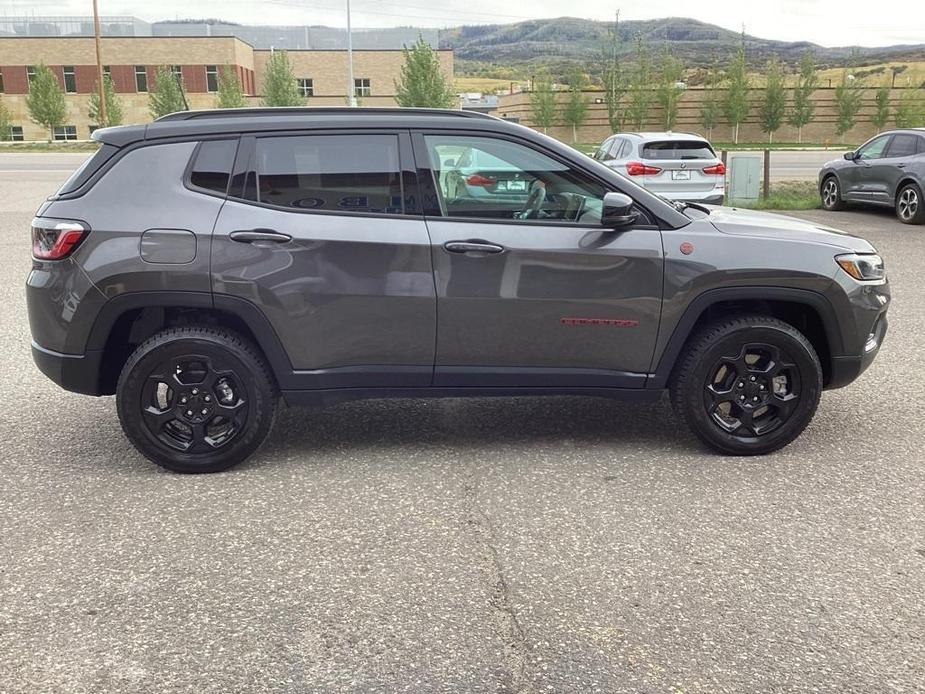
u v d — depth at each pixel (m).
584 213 4.26
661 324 4.27
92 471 4.33
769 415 4.50
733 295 4.25
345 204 4.17
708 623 2.94
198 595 3.13
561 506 3.88
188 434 4.29
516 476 4.23
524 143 4.20
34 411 5.30
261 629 2.91
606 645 2.82
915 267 10.19
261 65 65.94
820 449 4.59
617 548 3.48
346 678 2.65
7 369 6.21
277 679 2.65
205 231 4.06
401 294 4.14
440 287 4.15
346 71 63.91
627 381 4.36
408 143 4.18
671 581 3.22
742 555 3.42
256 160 4.14
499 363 4.29
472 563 3.36
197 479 4.22
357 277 4.12
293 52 63.56
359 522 3.72
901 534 3.60
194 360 4.16
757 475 4.23
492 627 2.93
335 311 4.14
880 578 3.24
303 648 2.81
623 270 4.20
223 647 2.81
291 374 4.20
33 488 4.11
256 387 4.20
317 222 4.12
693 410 4.38
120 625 2.94
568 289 4.20
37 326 4.20
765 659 2.74
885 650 2.79
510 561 3.38
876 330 4.56
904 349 6.67
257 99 62.44
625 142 14.40
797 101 47.62
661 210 4.29
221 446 4.23
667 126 47.69
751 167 16.58
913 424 4.98
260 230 4.07
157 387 4.22
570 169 4.23
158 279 4.05
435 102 44.47
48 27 64.81
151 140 4.16
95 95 50.72
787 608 3.04
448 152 4.19
